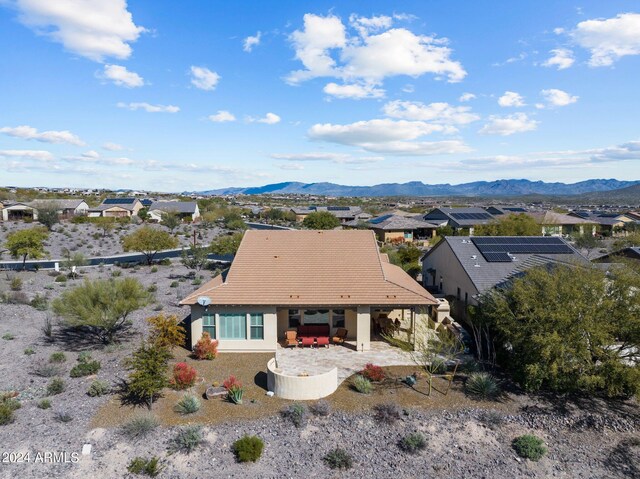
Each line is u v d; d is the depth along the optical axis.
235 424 17.30
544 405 19.00
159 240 50.25
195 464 15.15
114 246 65.75
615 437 17.12
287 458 15.59
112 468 14.83
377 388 20.17
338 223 81.69
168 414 17.84
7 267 47.97
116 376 21.05
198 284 40.25
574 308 17.92
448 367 22.45
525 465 15.59
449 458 15.84
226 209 123.19
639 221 78.69
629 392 18.75
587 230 59.75
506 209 87.88
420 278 41.91
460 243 31.36
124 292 25.12
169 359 22.92
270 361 20.97
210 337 24.23
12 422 17.00
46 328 26.80
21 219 89.75
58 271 44.97
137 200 112.75
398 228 70.31
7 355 23.27
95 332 26.70
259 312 24.00
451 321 27.31
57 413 17.69
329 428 17.20
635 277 18.78
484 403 19.09
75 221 87.94
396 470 15.20
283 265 26.28
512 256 29.42
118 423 17.11
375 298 24.12
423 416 18.06
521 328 18.88
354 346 25.03
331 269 26.12
